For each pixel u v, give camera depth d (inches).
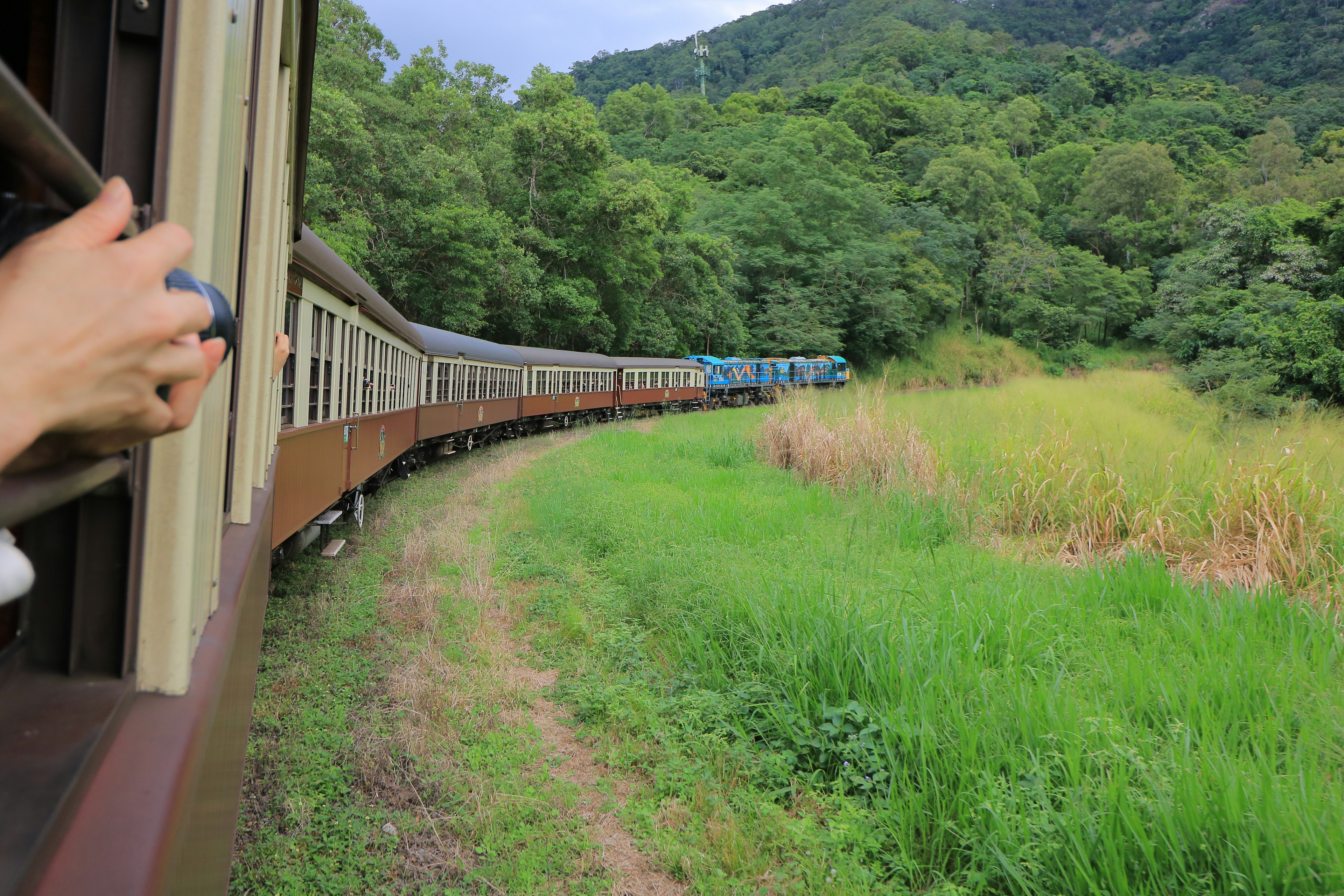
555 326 1427.2
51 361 19.0
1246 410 615.2
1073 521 339.9
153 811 28.8
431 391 559.5
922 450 441.1
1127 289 2748.5
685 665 214.4
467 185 1197.7
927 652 188.2
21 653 34.2
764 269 2283.5
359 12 1293.1
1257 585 260.5
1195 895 114.4
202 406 38.9
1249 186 3184.1
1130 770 140.0
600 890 132.3
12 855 22.9
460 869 135.6
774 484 481.7
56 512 33.9
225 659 48.9
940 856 136.9
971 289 2881.4
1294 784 134.2
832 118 3895.2
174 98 34.0
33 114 16.1
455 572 301.0
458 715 188.7
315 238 250.4
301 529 255.8
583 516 375.9
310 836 138.7
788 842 142.8
